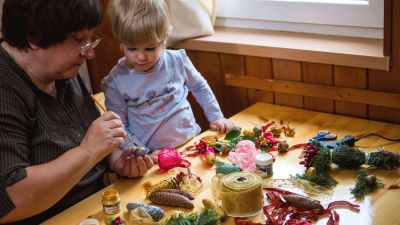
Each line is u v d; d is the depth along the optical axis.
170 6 2.00
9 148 1.27
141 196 1.43
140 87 1.73
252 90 1.97
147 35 1.62
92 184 1.52
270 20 2.04
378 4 1.77
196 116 2.15
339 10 1.86
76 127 1.47
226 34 2.06
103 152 1.33
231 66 1.98
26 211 1.27
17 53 1.34
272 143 1.61
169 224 1.24
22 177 1.25
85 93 1.57
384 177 1.41
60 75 1.36
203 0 2.03
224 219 1.29
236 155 1.52
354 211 1.27
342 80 1.75
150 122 1.74
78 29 1.27
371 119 1.75
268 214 1.28
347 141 1.55
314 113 1.83
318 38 1.89
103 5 2.04
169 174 1.53
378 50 1.71
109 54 2.12
